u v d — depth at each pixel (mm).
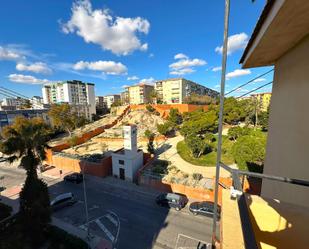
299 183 2254
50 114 49656
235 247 1961
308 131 3324
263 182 6035
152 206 17547
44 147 13531
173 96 89500
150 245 12961
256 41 3797
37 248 12797
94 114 81500
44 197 12961
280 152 4695
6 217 15453
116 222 15398
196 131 35531
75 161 26656
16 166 28891
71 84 92625
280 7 2268
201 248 12539
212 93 130500
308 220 2947
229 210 2432
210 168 24453
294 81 3887
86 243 12562
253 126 44156
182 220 15391
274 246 3080
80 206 17828
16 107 68562
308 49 3242
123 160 23125
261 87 5859
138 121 57094
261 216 3123
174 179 21266
